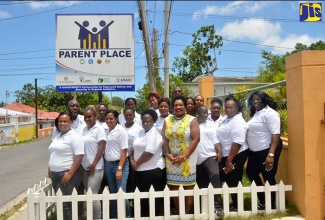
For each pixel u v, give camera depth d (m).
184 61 35.16
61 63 9.28
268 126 4.83
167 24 13.17
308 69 4.57
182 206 4.58
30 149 20.34
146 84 23.80
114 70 9.38
